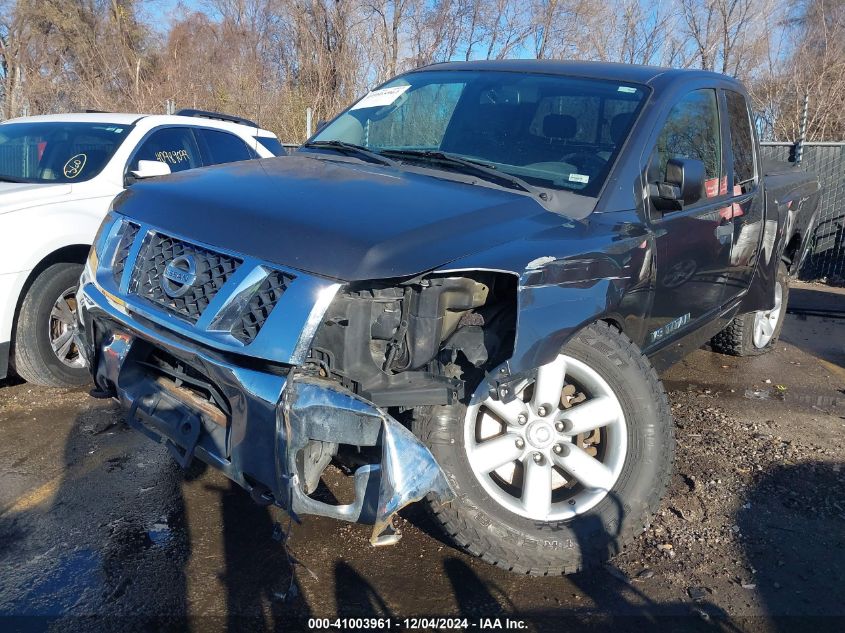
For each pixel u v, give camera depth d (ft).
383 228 9.18
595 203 11.37
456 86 14.46
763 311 20.01
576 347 10.58
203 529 11.68
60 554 10.91
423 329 9.29
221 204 9.98
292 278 8.79
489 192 11.09
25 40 59.98
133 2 61.82
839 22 50.78
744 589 10.75
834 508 13.01
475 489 10.21
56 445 14.40
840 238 36.63
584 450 10.97
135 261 10.30
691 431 16.08
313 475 9.02
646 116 12.63
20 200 16.48
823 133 48.91
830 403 18.58
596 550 10.58
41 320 16.43
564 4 61.46
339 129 15.07
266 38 59.06
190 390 10.11
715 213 14.07
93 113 21.74
